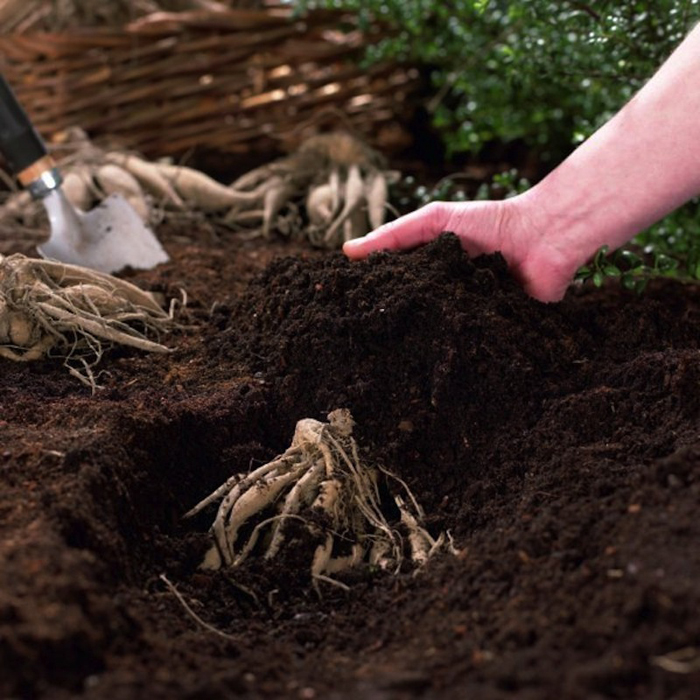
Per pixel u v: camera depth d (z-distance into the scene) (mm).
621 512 652
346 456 730
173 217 1077
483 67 1141
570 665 581
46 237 1035
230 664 619
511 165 1252
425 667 601
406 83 1250
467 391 762
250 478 723
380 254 810
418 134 1291
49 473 677
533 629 604
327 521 708
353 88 1231
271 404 784
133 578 671
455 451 757
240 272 964
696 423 712
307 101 1221
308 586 691
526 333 776
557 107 1150
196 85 1188
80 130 1137
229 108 1208
